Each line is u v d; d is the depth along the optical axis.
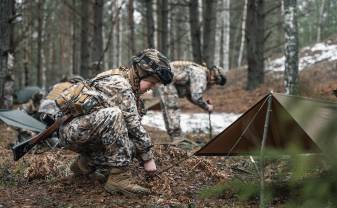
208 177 4.66
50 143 6.30
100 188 4.21
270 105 3.63
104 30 34.66
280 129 3.79
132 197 3.95
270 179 3.87
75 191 4.16
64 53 38.09
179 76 7.37
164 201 3.79
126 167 4.02
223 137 4.07
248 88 18.50
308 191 3.09
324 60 22.98
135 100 4.08
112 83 3.96
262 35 18.25
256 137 4.01
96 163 4.12
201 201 3.80
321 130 3.28
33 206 3.69
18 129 6.71
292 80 9.70
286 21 9.72
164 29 17.75
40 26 24.19
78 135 3.89
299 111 3.46
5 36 9.30
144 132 3.99
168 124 7.42
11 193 4.10
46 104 5.67
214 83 7.66
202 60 17.34
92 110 3.88
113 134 3.87
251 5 18.06
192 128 10.01
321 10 38.56
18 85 28.66
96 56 14.61
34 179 4.65
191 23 17.34
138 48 38.56
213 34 28.56
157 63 4.05
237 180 3.77
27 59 25.30
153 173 4.11
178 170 4.90
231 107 16.30
